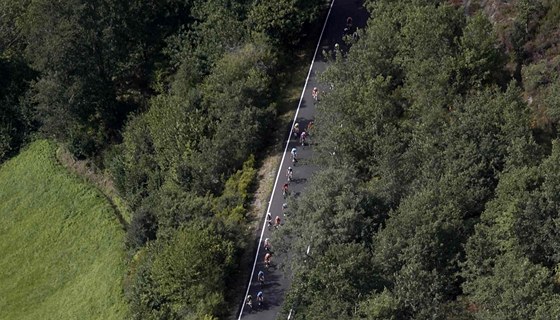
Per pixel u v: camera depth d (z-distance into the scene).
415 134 55.53
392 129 57.59
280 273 58.06
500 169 51.75
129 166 73.38
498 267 44.41
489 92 55.28
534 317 41.00
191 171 66.38
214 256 57.03
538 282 42.09
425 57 59.91
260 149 69.25
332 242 52.00
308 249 52.41
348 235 51.97
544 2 61.16
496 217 47.59
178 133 69.06
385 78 64.12
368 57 64.12
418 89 59.00
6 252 74.94
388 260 48.75
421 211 48.78
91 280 68.31
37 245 74.62
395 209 53.59
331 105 61.81
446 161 52.50
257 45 74.19
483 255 46.50
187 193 63.94
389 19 66.62
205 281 55.97
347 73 65.75
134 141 73.81
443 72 57.22
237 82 69.56
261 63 73.06
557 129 53.81
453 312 46.34
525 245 45.91
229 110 69.31
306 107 72.44
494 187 51.59
